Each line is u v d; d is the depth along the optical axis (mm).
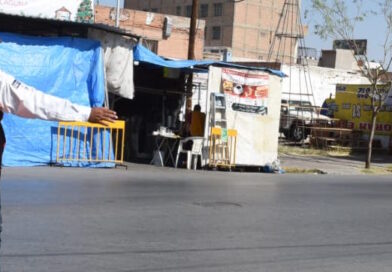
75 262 6461
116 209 9555
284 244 8023
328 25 23797
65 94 15125
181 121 20172
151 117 19703
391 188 15633
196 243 7703
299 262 7148
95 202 10023
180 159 17922
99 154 15594
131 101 19500
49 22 15195
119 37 15891
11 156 14375
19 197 9953
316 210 10945
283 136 33750
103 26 15305
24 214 8648
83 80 15398
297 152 27453
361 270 6992
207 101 17797
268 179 15867
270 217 9883
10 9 22438
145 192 11555
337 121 33594
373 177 18953
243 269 6664
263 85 18641
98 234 7785
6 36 14508
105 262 6535
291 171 19297
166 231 8258
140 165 17000
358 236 8914
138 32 35219
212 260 6941
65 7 23578
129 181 13047
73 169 14617
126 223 8578
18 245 6992
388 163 25359
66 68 15156
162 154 17656
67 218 8602
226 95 18047
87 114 3410
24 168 14016
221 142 17797
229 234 8367
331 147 30250
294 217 10047
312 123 32594
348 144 31609
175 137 17594
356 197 13203
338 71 43500
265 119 18688
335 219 10164
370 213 11070
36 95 3350
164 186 12633
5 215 8500
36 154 14727
